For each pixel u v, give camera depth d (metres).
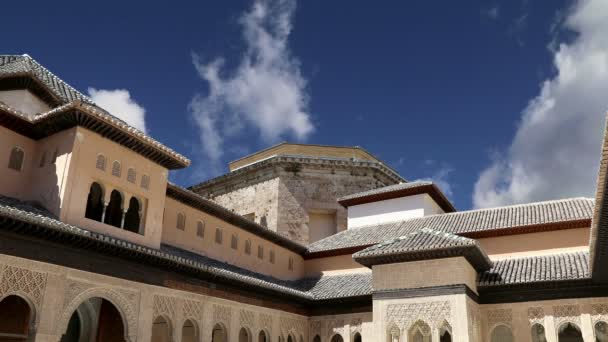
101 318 14.39
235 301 17.31
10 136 13.99
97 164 14.12
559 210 20.34
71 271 12.35
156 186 15.95
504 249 19.88
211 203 19.20
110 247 12.95
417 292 16.67
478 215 22.39
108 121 14.01
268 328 18.61
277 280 22.16
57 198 13.23
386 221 25.47
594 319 16.28
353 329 19.72
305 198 30.20
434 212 25.86
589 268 15.30
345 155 32.22
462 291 16.00
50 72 19.34
